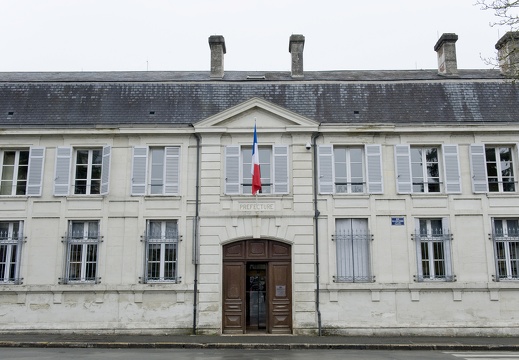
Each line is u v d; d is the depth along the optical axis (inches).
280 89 746.8
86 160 707.4
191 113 719.7
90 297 661.3
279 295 670.5
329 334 650.2
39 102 735.7
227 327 663.8
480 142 694.5
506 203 679.7
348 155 705.0
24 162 707.4
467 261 667.4
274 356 495.2
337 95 740.0
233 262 677.3
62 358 469.7
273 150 694.5
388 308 657.6
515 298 659.4
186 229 676.7
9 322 655.8
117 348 566.6
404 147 694.5
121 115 719.1
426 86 748.6
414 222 678.5
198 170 690.2
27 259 669.9
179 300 658.2
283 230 674.8
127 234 674.8
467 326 652.7
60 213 680.4
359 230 683.4
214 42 801.6
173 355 498.3
